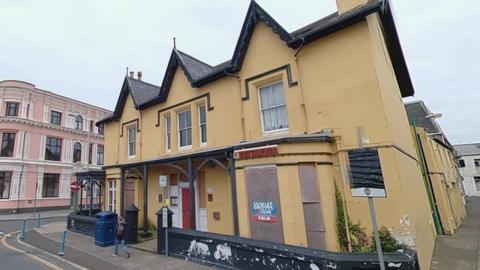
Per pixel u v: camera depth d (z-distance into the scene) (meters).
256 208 8.10
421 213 9.16
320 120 8.38
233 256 7.39
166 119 14.14
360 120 7.64
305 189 7.50
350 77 7.96
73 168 35.78
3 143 30.11
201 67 14.06
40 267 8.20
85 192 30.25
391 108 8.33
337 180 7.72
